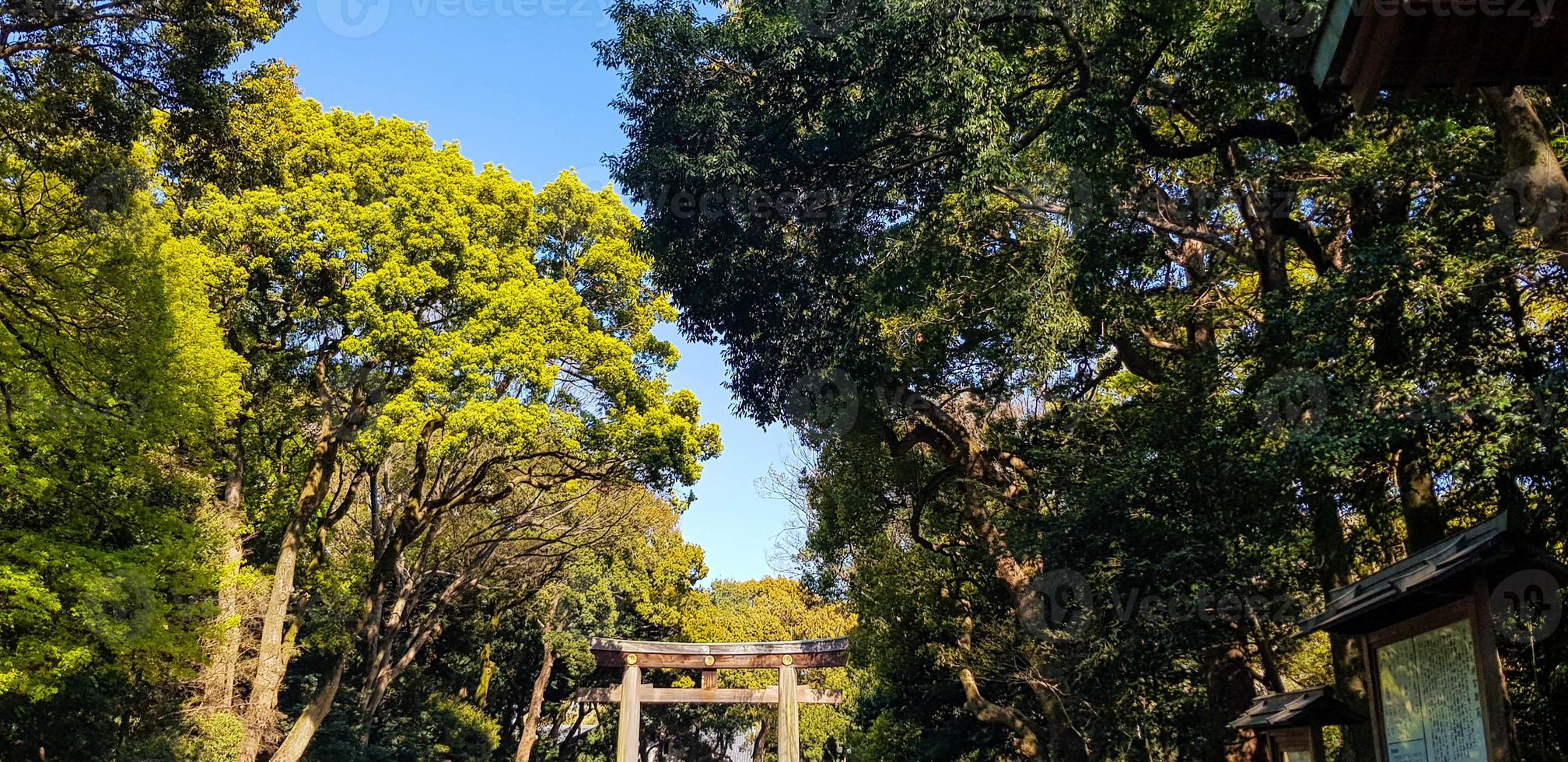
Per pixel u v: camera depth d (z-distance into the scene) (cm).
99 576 1321
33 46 991
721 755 4309
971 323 1332
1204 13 1075
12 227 1163
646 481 2109
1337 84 629
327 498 2566
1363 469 1020
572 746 3909
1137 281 1273
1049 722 1608
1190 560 1115
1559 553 970
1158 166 1297
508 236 2142
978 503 1564
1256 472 1014
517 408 1844
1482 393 853
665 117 1235
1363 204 1064
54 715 1750
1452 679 650
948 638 1936
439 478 2109
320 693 2038
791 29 1152
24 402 1245
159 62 1048
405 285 1861
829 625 4100
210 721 1894
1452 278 873
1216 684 1314
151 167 1327
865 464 1666
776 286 1338
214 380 1537
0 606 1292
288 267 1917
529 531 2584
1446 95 933
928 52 1102
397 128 2108
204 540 1568
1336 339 905
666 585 3628
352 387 2017
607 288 2225
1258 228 1204
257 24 1090
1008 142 1144
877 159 1248
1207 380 1090
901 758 2220
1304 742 895
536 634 3481
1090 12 1120
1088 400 1469
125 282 1262
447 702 3153
